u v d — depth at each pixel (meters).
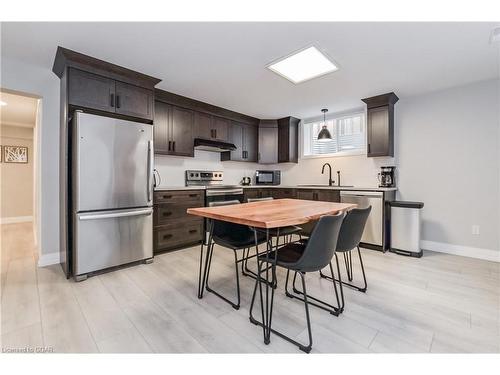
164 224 3.21
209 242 2.13
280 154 5.00
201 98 3.74
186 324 1.66
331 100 3.79
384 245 3.31
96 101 2.53
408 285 2.27
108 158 2.52
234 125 4.60
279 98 3.72
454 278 2.42
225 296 2.07
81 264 2.35
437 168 3.40
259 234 2.18
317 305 1.92
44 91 2.69
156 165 3.79
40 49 2.30
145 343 1.46
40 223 2.70
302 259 1.42
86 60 2.42
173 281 2.37
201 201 3.64
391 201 3.36
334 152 4.62
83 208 2.36
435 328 1.62
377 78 2.97
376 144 3.66
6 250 3.32
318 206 2.15
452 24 1.93
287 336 1.53
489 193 3.04
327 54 2.40
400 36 2.09
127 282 2.33
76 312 1.79
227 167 4.88
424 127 3.49
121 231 2.63
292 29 2.00
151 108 2.97
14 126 5.51
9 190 5.53
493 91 3.00
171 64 2.61
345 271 2.63
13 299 1.97
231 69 2.74
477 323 1.67
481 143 3.09
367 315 1.77
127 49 2.30
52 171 2.76
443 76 2.91
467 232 3.18
